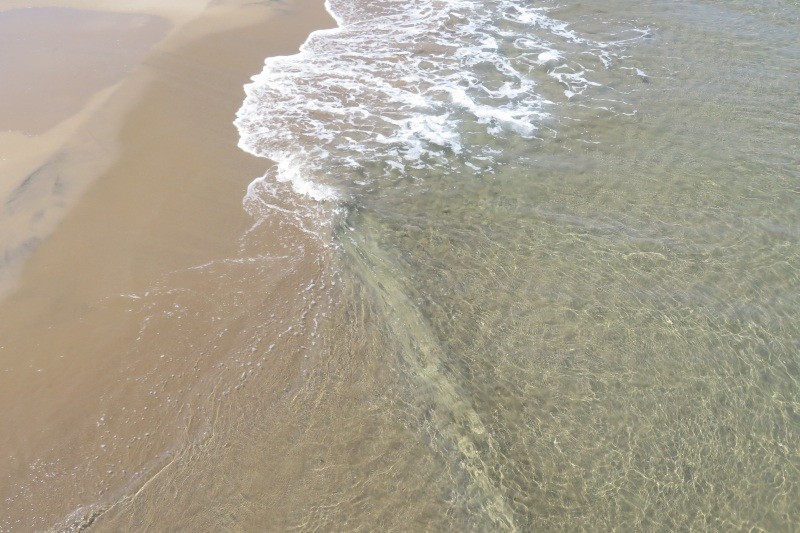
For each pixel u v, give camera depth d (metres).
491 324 7.75
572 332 7.64
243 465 6.32
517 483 6.26
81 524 5.89
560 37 13.88
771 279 8.15
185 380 7.05
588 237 8.82
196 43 13.58
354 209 9.32
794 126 10.72
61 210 9.16
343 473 6.28
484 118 11.33
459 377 7.19
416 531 5.87
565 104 11.63
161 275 8.23
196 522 5.90
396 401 6.92
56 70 12.54
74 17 14.73
